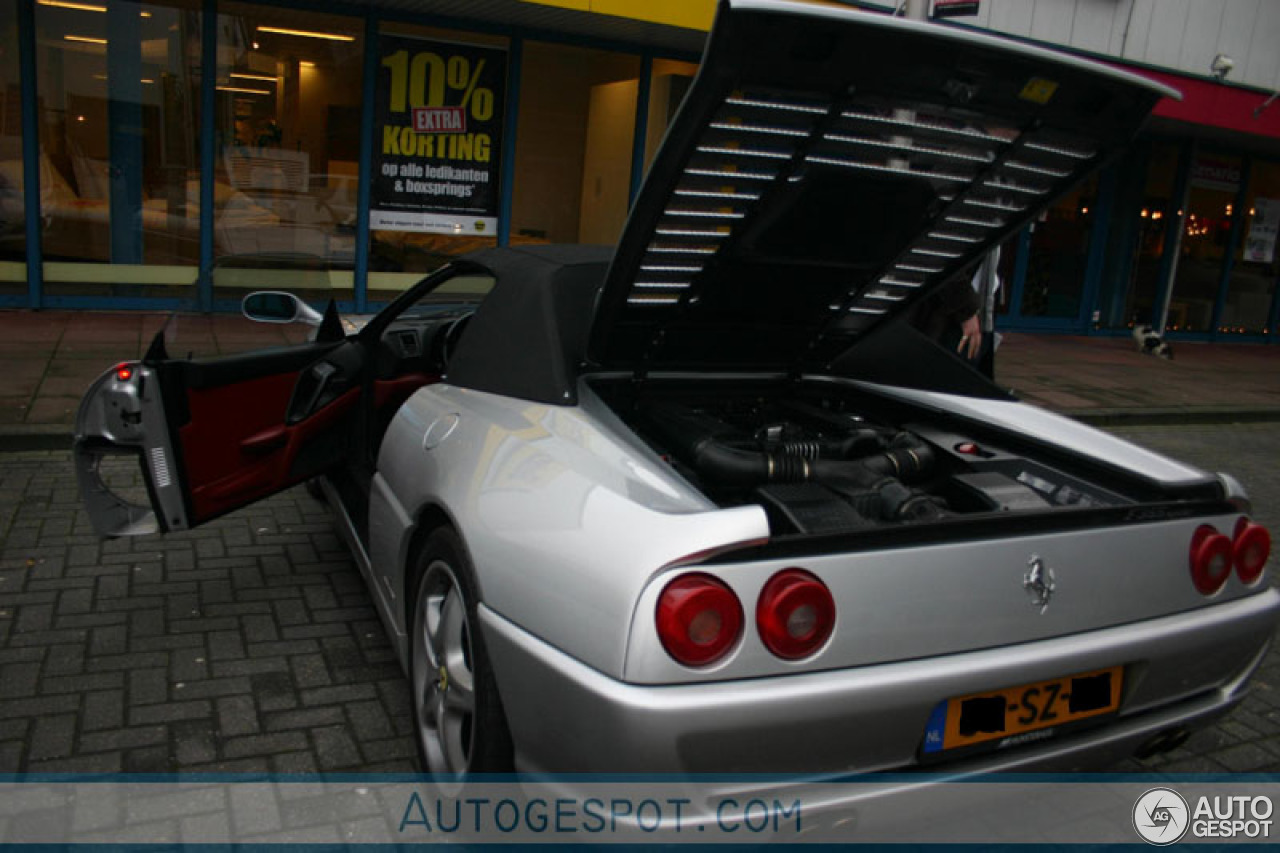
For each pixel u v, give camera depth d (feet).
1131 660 7.70
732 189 8.15
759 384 11.41
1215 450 28.50
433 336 13.79
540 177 34.88
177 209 30.96
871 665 6.76
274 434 12.08
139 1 29.40
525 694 7.12
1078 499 9.25
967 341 19.06
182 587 13.10
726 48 6.84
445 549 8.63
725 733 6.31
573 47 34.19
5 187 29.01
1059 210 46.70
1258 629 8.50
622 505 7.12
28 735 9.54
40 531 14.74
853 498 8.55
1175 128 44.34
